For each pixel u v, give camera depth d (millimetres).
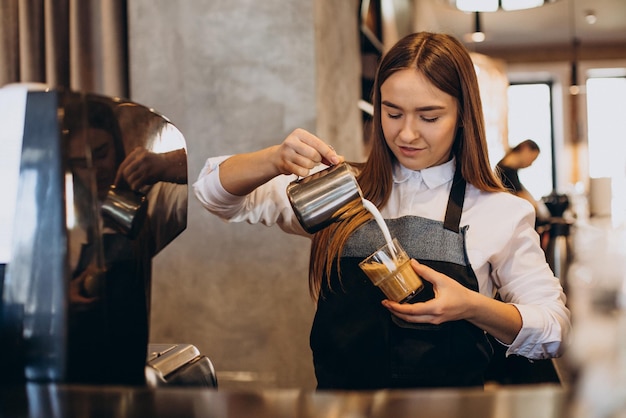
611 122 8758
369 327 1446
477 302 1335
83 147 913
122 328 993
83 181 908
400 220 1482
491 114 5551
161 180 1089
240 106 2973
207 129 3002
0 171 906
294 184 1358
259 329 2975
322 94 3027
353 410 677
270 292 2963
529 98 9031
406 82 1379
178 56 3014
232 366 3000
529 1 4297
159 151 1083
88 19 3086
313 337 1502
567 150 8859
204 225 3006
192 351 1226
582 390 662
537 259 1515
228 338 2998
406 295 1310
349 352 1458
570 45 8719
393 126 1432
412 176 1545
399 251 1323
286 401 712
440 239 1459
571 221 3828
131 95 3072
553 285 1487
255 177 1462
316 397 723
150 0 3025
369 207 1338
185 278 3029
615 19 7586
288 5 2922
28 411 729
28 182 885
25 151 886
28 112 888
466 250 1452
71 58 3078
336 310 1475
